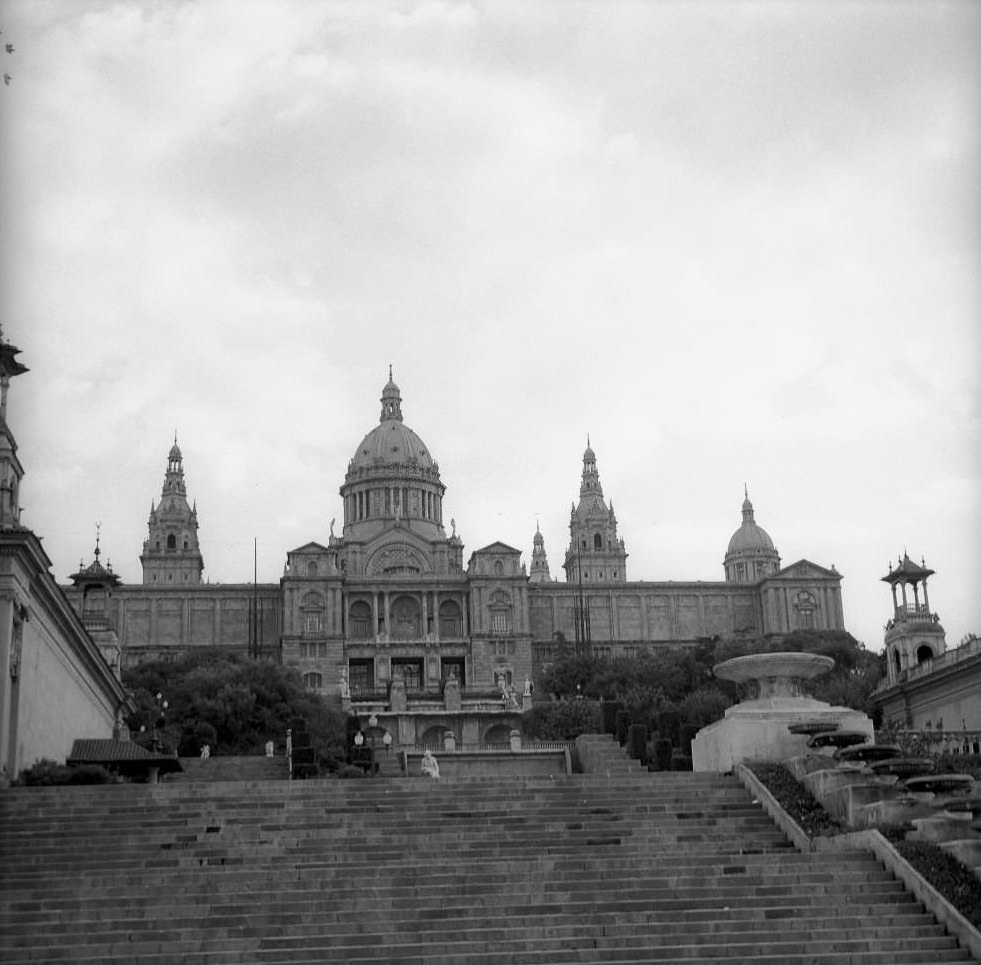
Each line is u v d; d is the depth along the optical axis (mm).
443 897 34688
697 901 34594
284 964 31016
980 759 53812
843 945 32250
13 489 61500
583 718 153625
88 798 43375
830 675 171625
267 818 41312
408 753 106812
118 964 31125
